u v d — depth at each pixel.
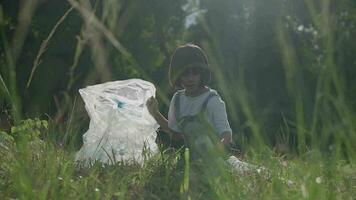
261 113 2.55
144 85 5.23
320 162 2.42
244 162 3.47
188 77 4.81
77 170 4.20
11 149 3.83
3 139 4.11
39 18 10.01
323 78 2.28
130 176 3.95
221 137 4.75
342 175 2.97
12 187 3.30
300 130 2.32
